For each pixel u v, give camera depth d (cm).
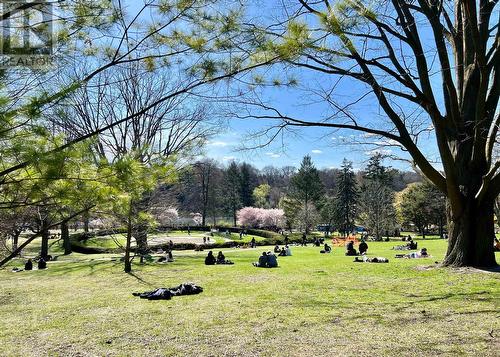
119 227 1908
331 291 1040
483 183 1227
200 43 443
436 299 876
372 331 652
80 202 430
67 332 750
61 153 377
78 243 3447
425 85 1238
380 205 5088
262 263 1755
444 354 529
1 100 341
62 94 372
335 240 4281
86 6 394
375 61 1155
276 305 895
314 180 7112
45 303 1103
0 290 1394
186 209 7400
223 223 8450
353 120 1253
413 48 1248
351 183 6719
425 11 1162
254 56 470
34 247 3666
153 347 627
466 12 1059
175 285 1330
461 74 1400
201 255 2756
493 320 688
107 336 707
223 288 1178
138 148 521
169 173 525
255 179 11238
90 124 1800
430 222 6034
